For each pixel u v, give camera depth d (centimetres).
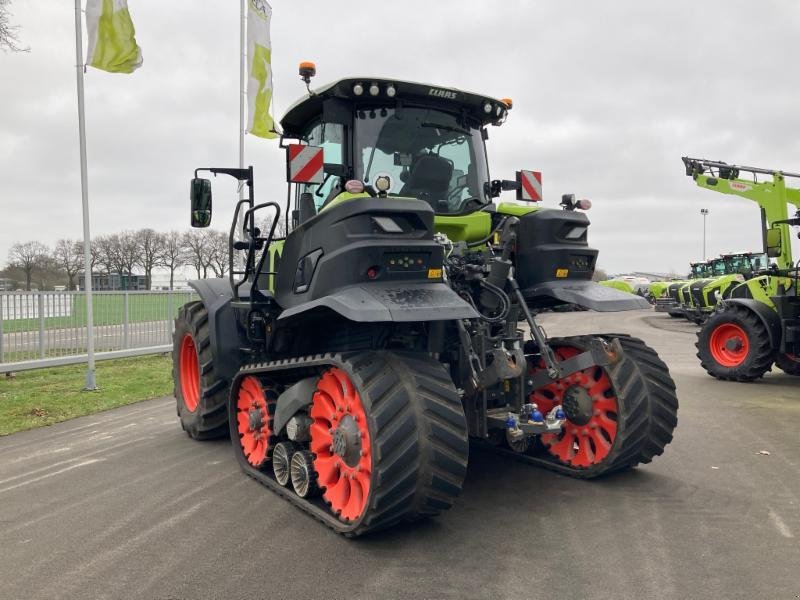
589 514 396
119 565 332
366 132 440
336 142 443
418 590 298
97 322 1195
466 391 405
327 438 399
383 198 358
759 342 952
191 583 309
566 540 356
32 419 727
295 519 398
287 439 469
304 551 346
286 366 424
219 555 343
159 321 1370
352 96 435
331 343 456
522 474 482
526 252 471
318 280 376
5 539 371
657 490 443
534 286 468
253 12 1320
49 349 1083
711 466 504
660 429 446
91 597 298
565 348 482
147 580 314
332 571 320
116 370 1149
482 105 476
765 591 293
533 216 470
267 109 1345
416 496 345
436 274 368
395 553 341
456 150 475
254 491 457
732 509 405
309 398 413
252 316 502
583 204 485
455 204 469
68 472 512
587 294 448
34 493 458
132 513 413
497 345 419
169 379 1041
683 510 403
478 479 471
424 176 454
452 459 346
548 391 499
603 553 338
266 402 473
